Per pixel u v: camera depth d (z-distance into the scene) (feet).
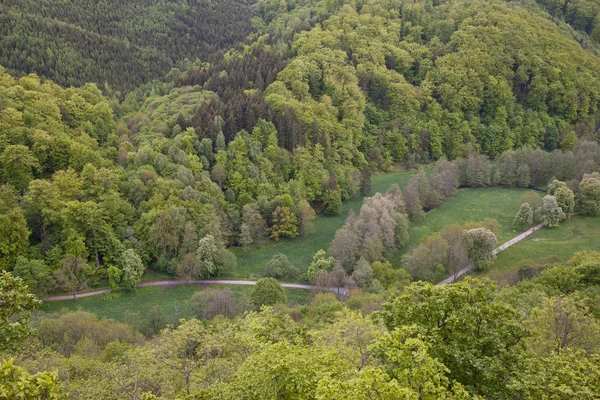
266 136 447.42
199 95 504.02
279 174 437.58
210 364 135.85
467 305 96.73
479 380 91.76
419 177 442.50
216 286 319.06
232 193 395.34
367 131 564.71
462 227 367.66
